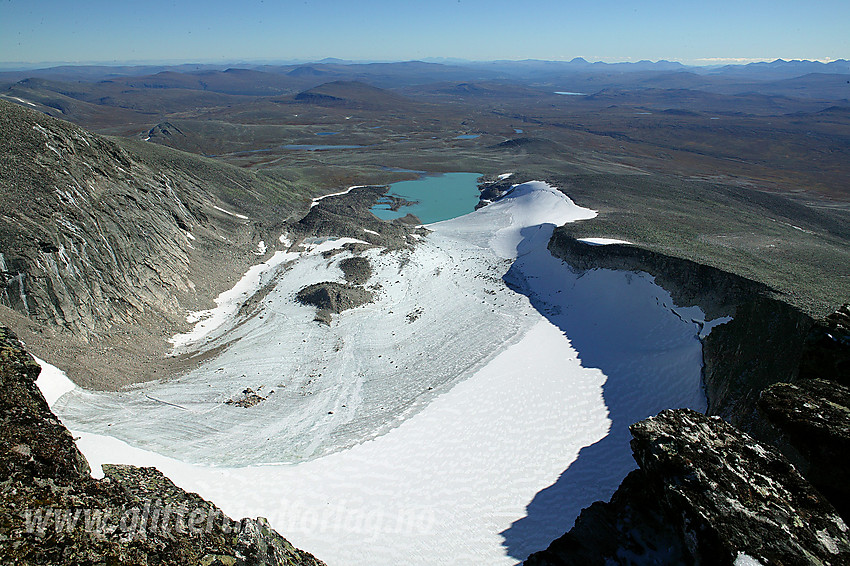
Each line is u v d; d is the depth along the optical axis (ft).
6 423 26.12
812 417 24.47
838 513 20.81
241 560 27.14
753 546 19.57
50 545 21.76
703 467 22.93
